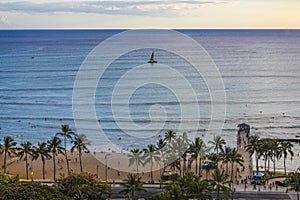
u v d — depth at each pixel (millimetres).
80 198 91938
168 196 83188
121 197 113688
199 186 90312
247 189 124125
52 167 149375
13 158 157125
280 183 128000
